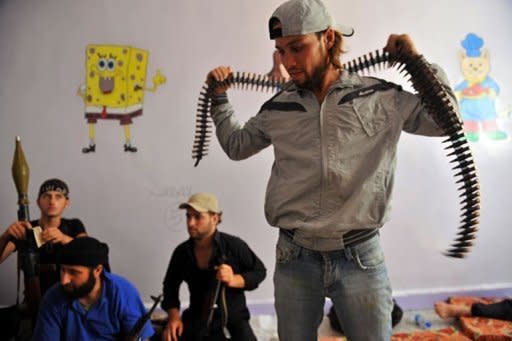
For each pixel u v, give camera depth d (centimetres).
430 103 114
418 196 340
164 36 315
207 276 237
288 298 127
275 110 127
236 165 324
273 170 133
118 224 314
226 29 320
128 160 314
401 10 337
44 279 240
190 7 317
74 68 308
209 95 146
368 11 332
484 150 347
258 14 323
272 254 327
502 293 345
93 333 189
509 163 350
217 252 236
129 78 312
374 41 333
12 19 301
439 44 342
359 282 120
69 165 309
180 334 231
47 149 306
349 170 116
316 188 119
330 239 119
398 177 338
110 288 189
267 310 322
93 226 311
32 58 304
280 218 127
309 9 110
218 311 232
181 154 318
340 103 117
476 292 343
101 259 185
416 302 336
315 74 116
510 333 268
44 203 262
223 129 144
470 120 346
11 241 240
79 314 186
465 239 115
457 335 273
